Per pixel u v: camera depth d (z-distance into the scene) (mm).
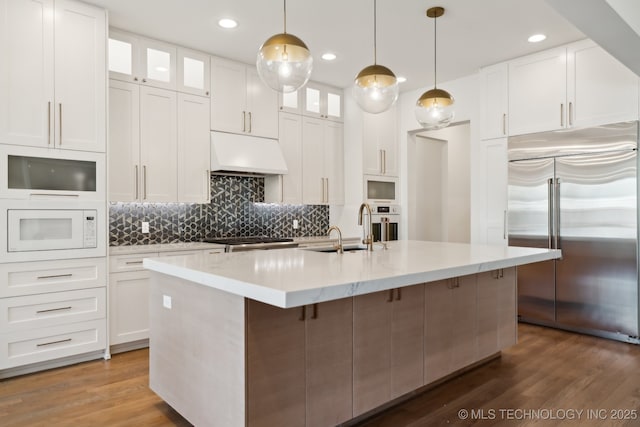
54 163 3074
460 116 4965
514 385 2797
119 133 3639
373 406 2277
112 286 3377
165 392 2385
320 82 5180
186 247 3805
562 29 3646
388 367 2355
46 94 3027
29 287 2961
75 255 3146
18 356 2920
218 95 4273
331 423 2092
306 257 2559
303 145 5008
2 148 2850
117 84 3629
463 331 2852
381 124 5449
